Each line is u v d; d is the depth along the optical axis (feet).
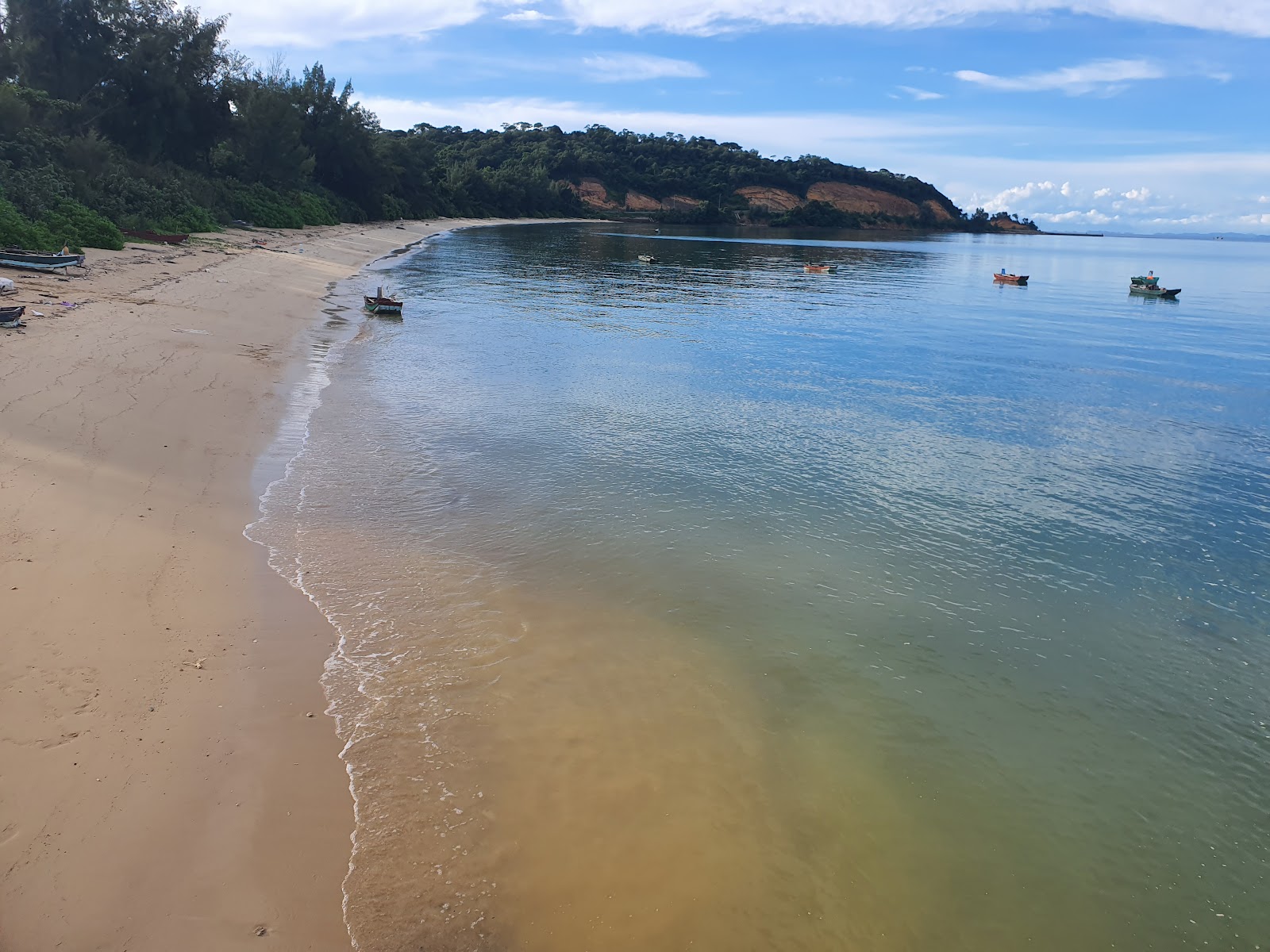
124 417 43.50
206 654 25.30
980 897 19.70
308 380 61.05
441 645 27.91
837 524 40.50
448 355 76.84
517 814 20.81
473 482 43.27
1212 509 44.47
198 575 29.81
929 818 22.00
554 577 33.40
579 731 24.14
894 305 142.92
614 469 46.65
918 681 27.91
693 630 30.09
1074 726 26.16
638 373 73.87
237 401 51.67
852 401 66.49
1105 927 19.19
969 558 37.40
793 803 22.07
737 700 26.22
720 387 69.62
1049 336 110.73
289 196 213.87
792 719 25.55
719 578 34.19
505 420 55.47
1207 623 32.63
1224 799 23.44
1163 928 19.29
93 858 17.43
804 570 35.32
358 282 130.72
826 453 51.80
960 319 126.41
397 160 332.80
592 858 19.71
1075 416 64.64
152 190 140.36
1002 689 27.84
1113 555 38.37
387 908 17.70
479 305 115.85
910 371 80.89
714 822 21.16
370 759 22.09
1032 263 302.04
